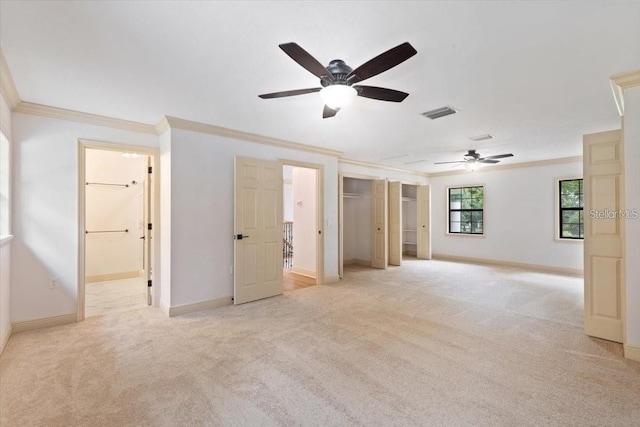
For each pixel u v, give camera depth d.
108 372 2.38
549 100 3.09
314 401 2.02
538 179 6.59
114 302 4.27
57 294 3.34
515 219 6.93
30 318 3.20
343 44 2.06
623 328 2.77
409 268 6.82
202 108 3.27
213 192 4.02
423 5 1.68
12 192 3.10
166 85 2.69
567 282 5.41
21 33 1.92
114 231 5.68
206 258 3.95
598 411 1.92
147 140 3.91
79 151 3.46
